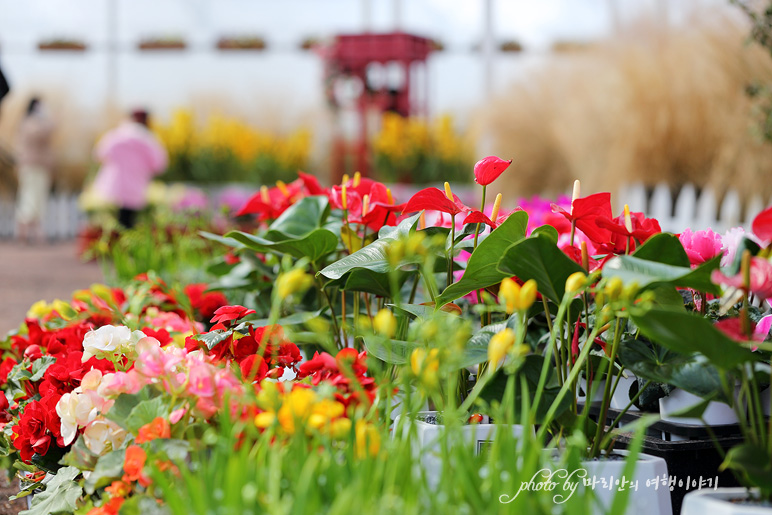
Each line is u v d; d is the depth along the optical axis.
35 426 1.61
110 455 1.25
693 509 1.12
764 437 1.16
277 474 0.96
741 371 1.24
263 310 2.49
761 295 1.10
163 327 2.09
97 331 1.62
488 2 13.30
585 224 1.52
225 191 12.41
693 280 1.17
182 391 1.28
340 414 1.24
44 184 11.66
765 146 5.23
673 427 1.52
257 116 13.98
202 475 1.05
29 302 5.53
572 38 8.30
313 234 1.79
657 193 5.71
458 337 1.14
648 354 1.37
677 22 6.49
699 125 5.68
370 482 1.01
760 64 5.48
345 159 13.29
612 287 1.08
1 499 2.02
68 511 1.38
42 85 13.41
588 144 6.64
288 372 1.68
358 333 1.68
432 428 1.36
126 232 4.84
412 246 1.21
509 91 8.29
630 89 6.02
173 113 13.71
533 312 1.58
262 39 16.58
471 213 1.54
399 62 12.98
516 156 7.89
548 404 1.31
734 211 5.16
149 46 16.66
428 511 1.00
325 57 13.10
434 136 12.78
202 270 3.76
